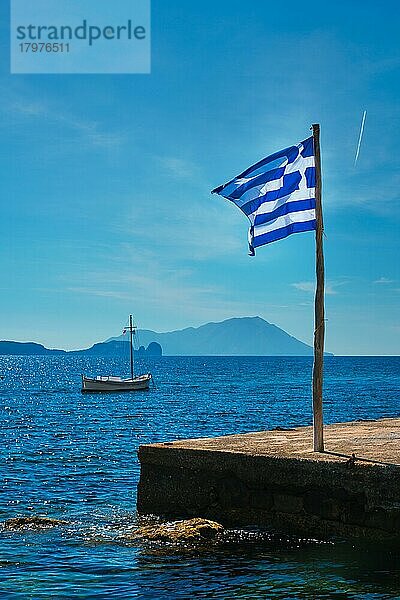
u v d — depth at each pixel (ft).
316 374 42.63
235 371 536.42
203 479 43.16
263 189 45.44
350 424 59.41
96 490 61.11
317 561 35.32
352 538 37.83
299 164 44.52
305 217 44.04
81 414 168.14
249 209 45.70
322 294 43.32
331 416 153.99
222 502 42.42
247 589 31.73
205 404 198.29
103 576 33.96
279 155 45.34
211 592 31.48
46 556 37.37
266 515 40.83
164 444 46.03
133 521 45.19
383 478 36.99
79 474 70.64
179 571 34.45
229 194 46.11
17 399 234.17
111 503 54.70
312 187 44.01
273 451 42.27
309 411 169.37
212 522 41.09
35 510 52.47
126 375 494.18
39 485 63.98
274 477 40.52
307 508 39.47
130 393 262.88
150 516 44.96
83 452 90.99
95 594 31.58
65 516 49.34
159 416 159.33
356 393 241.14
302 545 38.04
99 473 71.26
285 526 40.09
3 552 38.17
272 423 139.85
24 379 414.41
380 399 210.59
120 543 39.52
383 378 377.09
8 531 42.83
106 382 278.67
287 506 40.14
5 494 59.47
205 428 131.03
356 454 40.86
